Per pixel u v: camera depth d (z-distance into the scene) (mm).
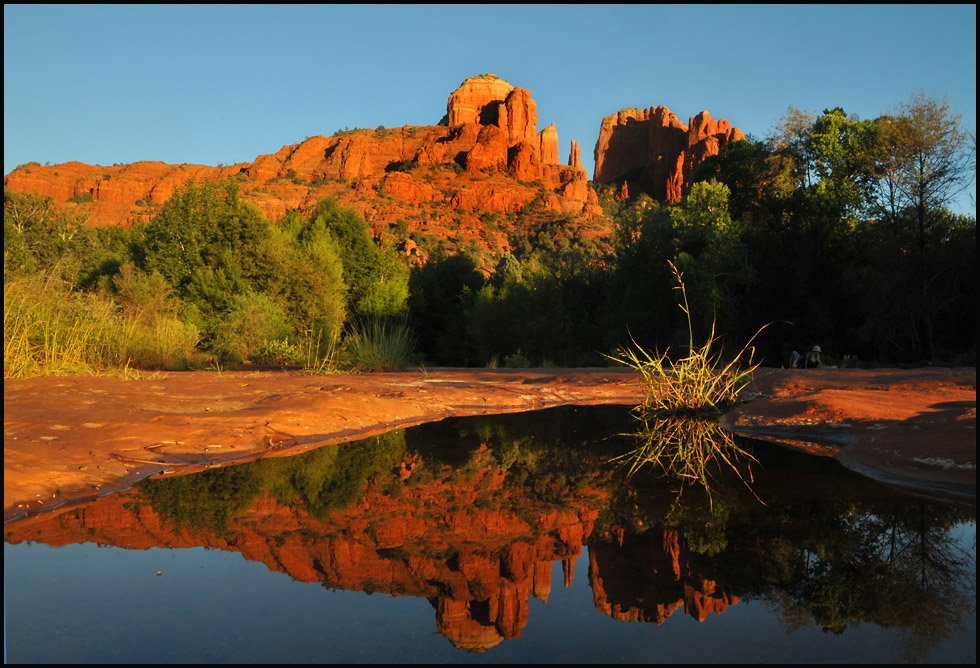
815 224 24406
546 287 31547
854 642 1982
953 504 3750
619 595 2398
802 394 8297
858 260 23391
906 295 20938
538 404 9320
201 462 4871
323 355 16391
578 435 6512
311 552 2896
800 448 5855
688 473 4691
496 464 5020
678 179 147375
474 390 9820
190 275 20609
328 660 1852
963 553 2861
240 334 17156
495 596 2375
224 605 2285
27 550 2920
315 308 22172
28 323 9789
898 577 2514
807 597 2375
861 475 4660
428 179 141875
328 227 30500
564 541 3059
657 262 27344
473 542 3041
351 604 2305
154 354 12656
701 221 26453
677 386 8859
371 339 15250
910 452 4715
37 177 122188
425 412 8055
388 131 161875
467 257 40062
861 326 22062
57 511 3537
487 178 144125
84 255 28125
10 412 5781
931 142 21469
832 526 3322
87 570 2656
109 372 9883
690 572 2609
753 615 2191
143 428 5434
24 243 26438
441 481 4402
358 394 8297
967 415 5336
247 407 6992
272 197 127875
